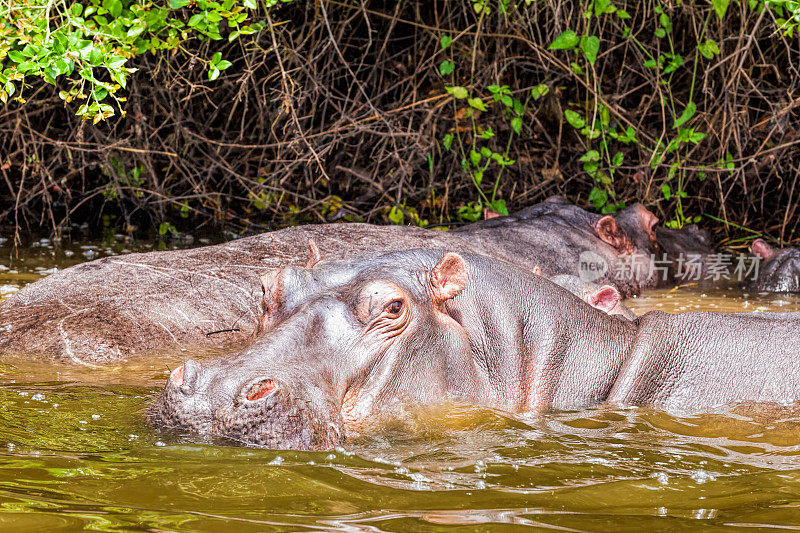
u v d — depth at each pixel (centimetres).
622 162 1830
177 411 599
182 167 1892
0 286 1159
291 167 1748
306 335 646
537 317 771
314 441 597
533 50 1967
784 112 1688
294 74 1914
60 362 880
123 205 1783
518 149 1992
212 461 568
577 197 1947
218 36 1130
